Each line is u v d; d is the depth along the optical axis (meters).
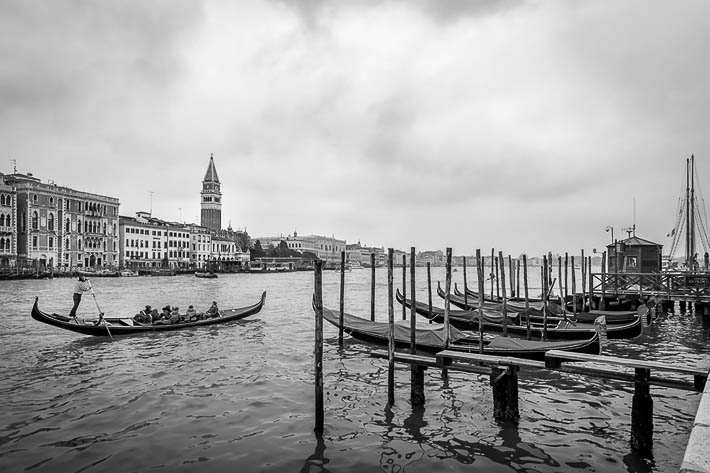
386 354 10.70
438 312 22.30
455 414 10.12
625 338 18.67
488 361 9.53
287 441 8.79
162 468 7.76
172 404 10.80
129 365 14.54
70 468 7.74
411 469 7.77
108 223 88.06
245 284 67.75
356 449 8.46
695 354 16.78
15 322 23.47
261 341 18.55
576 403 10.90
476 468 7.81
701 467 3.21
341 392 11.74
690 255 36.47
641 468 7.79
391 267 10.71
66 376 13.23
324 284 75.81
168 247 103.12
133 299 39.16
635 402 8.34
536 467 7.85
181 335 19.73
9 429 9.30
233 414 10.16
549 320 21.36
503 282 17.50
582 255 28.23
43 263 74.00
